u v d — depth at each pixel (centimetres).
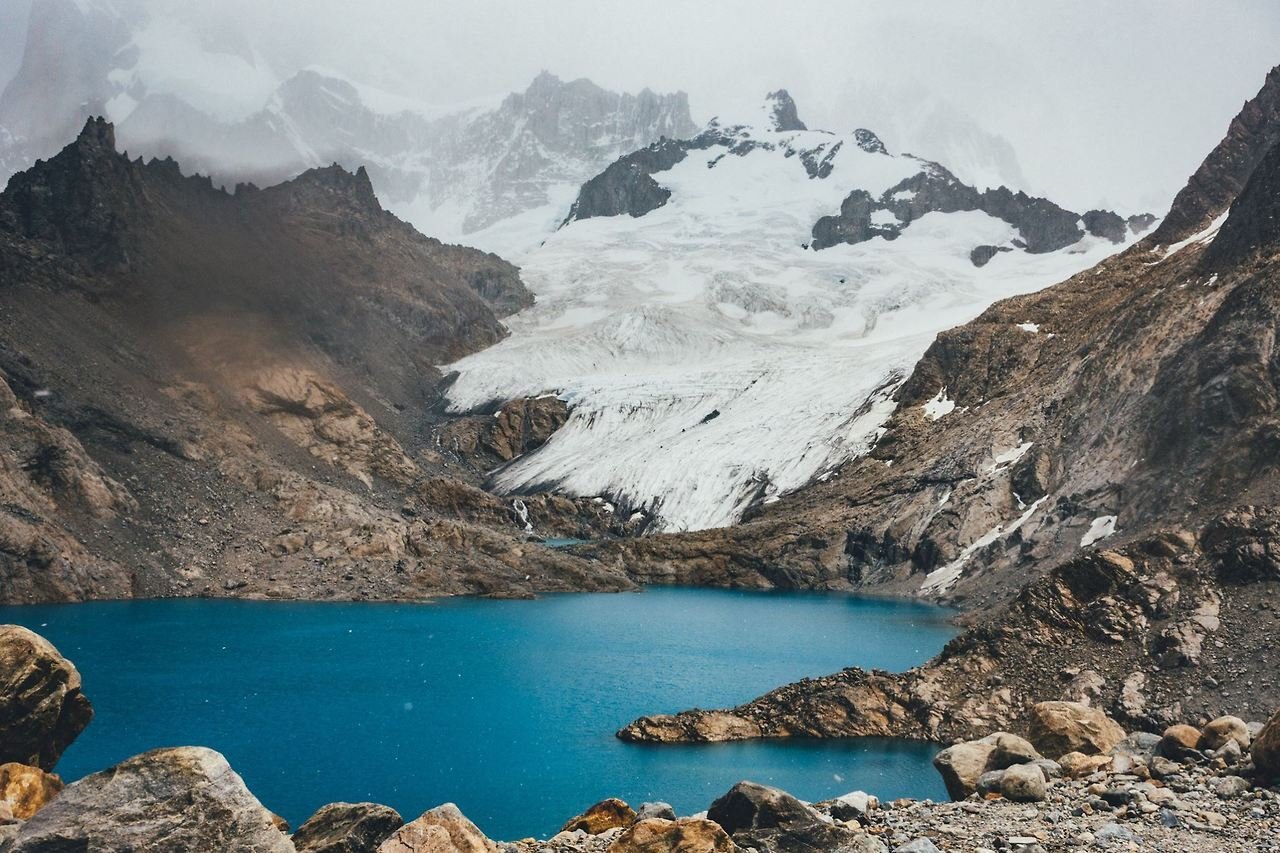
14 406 11575
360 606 11050
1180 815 2058
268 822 1550
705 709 5762
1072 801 2308
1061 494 11788
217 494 13125
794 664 7944
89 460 11894
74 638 8644
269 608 10644
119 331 16450
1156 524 9344
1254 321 10506
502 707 6341
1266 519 5262
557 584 13175
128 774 1526
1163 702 4647
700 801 4225
